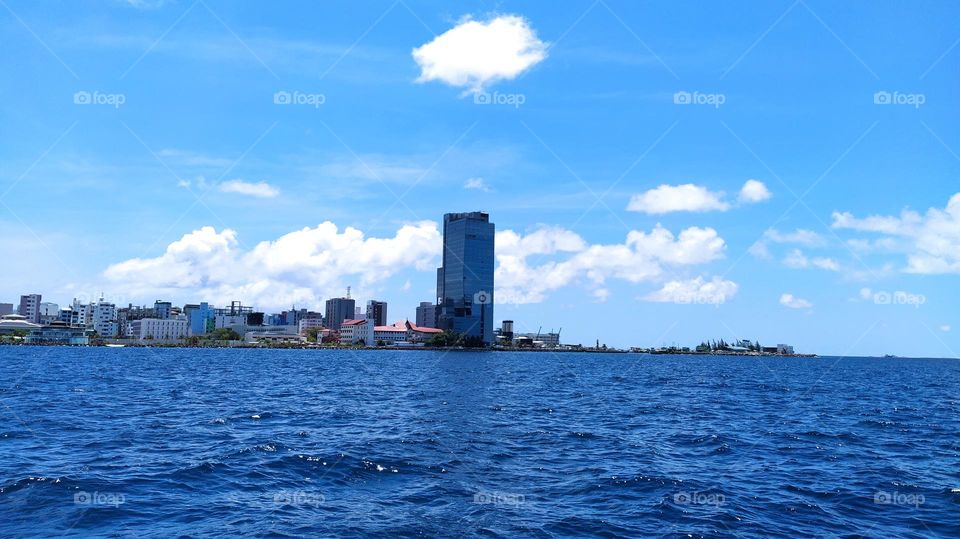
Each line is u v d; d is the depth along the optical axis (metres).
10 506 20.48
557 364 191.75
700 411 55.12
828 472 28.17
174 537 17.86
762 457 31.89
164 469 26.30
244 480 24.78
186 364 142.88
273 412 48.44
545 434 38.59
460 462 28.94
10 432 35.22
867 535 19.14
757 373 151.12
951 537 19.09
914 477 27.27
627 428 42.50
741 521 20.33
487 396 67.50
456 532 18.75
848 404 65.94
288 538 17.95
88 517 19.52
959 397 80.06
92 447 31.20
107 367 120.38
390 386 82.00
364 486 24.20
